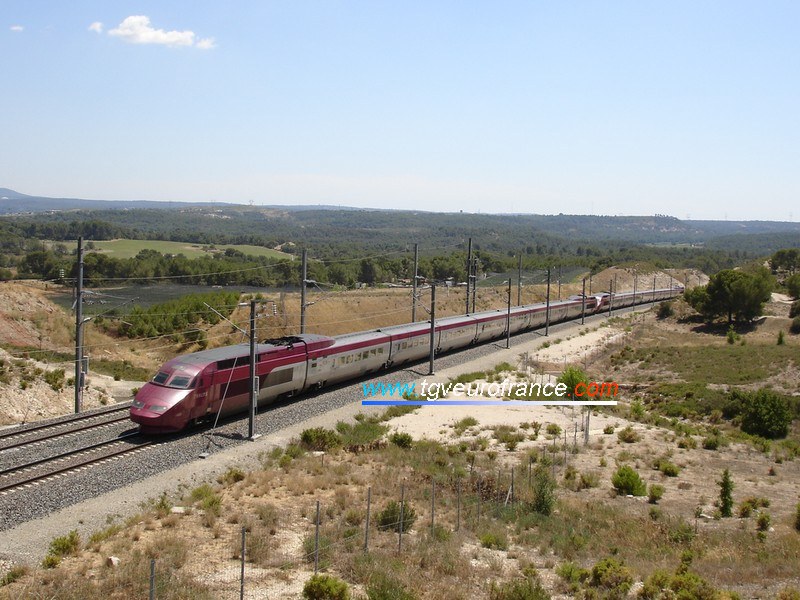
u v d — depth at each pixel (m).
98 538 18.69
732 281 99.00
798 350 68.62
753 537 22.34
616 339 81.38
